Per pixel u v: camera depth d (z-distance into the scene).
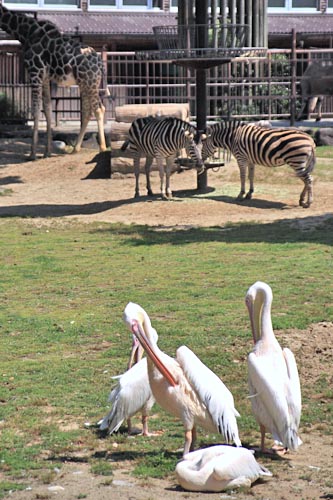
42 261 15.41
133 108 24.09
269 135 19.59
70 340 11.04
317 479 6.88
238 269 14.40
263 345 7.39
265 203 20.11
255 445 7.79
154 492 6.58
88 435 8.02
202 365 7.06
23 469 7.22
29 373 9.88
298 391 7.13
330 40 33.91
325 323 11.37
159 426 8.38
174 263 14.97
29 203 21.50
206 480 6.56
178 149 20.45
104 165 25.03
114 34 34.31
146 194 21.80
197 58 20.70
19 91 33.28
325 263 14.58
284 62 29.98
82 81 27.00
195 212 19.47
